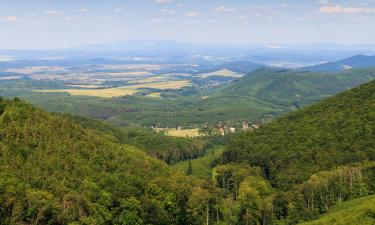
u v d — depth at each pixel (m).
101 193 139.62
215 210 164.88
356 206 145.75
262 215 162.12
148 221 142.12
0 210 117.50
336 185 170.00
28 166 142.25
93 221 125.19
